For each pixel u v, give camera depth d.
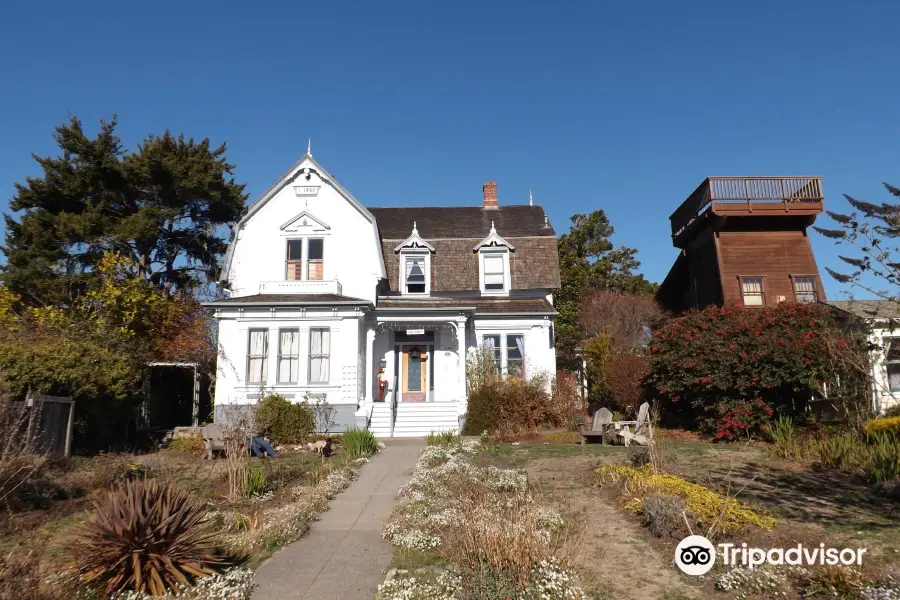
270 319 21.83
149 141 32.06
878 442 11.92
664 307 33.19
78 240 29.72
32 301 28.97
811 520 8.39
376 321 23.09
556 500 10.25
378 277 23.88
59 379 13.88
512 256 26.39
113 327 21.42
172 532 6.89
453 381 24.34
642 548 7.80
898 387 17.72
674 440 16.39
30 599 5.90
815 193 25.45
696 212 27.56
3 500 9.23
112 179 31.20
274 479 12.66
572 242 46.84
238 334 21.73
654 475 10.33
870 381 15.14
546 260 26.34
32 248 29.23
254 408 18.41
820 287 25.20
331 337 21.75
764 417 15.64
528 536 7.05
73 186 30.05
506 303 24.94
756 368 15.94
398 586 6.62
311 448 16.80
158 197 32.69
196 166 32.81
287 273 24.22
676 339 17.58
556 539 7.78
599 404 26.20
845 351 15.09
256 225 24.50
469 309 22.78
